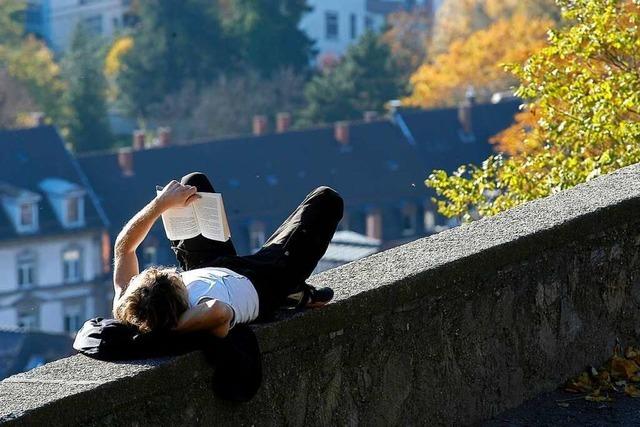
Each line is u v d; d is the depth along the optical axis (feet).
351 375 30.99
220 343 27.66
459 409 33.45
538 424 33.99
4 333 325.01
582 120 62.28
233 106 523.29
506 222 35.78
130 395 26.09
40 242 410.52
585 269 36.50
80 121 522.88
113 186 420.36
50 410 24.63
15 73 522.88
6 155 416.26
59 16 654.94
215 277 28.81
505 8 477.77
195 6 540.52
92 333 27.58
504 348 34.47
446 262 32.63
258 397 28.91
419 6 618.85
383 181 436.35
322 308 30.12
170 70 539.29
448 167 439.63
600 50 63.31
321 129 441.27
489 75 465.47
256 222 414.62
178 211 30.07
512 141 81.25
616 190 38.42
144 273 27.66
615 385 36.14
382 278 31.81
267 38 536.83
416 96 481.46
